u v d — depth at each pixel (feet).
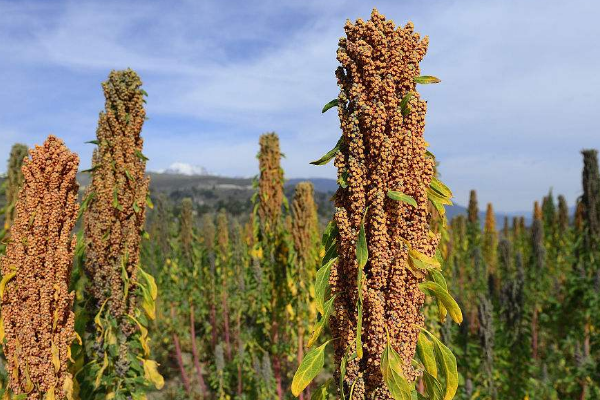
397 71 8.41
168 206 55.06
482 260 64.64
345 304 8.99
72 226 14.46
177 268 49.67
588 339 36.17
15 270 13.48
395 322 8.41
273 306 32.91
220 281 57.36
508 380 31.09
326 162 9.43
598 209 37.63
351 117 8.59
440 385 8.48
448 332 29.86
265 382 32.81
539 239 50.57
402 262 8.33
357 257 8.16
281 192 33.19
